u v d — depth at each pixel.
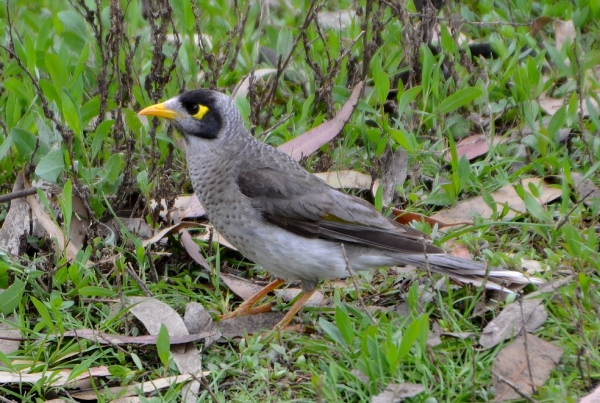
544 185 12.18
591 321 9.52
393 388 8.55
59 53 13.49
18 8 17.84
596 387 8.66
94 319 10.23
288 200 10.33
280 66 13.55
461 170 11.77
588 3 15.20
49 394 9.04
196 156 10.69
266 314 10.53
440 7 14.79
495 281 10.15
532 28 15.15
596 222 11.46
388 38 14.76
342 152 12.73
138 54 14.16
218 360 9.52
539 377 8.78
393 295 10.66
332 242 10.37
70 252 10.97
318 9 13.39
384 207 11.84
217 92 10.74
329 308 10.48
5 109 13.42
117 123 12.41
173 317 9.92
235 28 13.91
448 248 11.16
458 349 9.30
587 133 12.63
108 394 8.98
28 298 10.46
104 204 11.69
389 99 14.16
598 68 14.32
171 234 11.27
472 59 14.90
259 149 10.72
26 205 11.22
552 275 10.52
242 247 10.69
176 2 13.90
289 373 9.23
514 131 13.24
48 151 11.66
